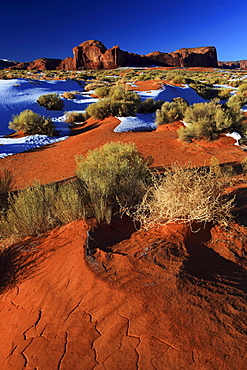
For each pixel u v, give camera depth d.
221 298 2.20
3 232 4.46
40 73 72.31
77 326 2.17
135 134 17.64
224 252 2.98
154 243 3.06
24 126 20.03
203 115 14.27
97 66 138.62
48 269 3.11
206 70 108.88
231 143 12.23
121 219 4.01
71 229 3.84
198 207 3.36
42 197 4.74
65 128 22.89
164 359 1.75
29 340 2.20
